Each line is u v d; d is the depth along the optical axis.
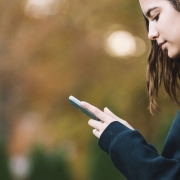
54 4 12.62
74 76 12.68
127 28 11.12
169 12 2.49
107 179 10.04
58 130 12.26
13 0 13.57
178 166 2.47
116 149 2.56
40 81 13.34
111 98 10.58
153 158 2.50
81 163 11.95
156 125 10.82
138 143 2.54
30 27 13.07
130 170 2.52
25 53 13.26
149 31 2.55
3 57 13.62
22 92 14.83
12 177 11.28
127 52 11.39
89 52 12.35
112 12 11.14
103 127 2.64
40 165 11.49
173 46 2.51
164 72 2.83
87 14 11.48
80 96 12.65
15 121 16.42
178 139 2.57
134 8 10.84
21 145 16.11
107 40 12.05
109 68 11.84
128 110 10.99
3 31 13.55
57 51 12.71
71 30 12.39
